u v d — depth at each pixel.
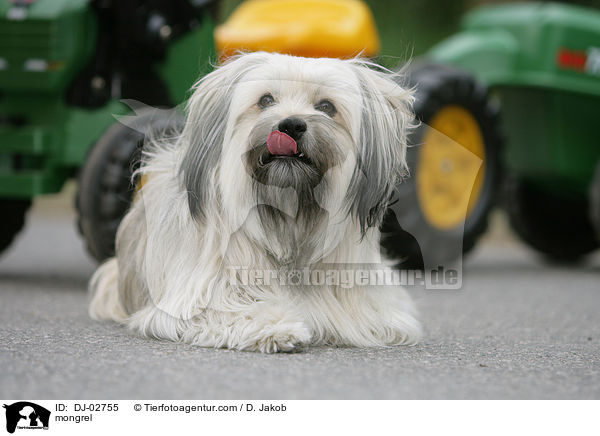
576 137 13.12
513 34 12.99
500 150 12.16
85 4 9.38
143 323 6.46
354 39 11.05
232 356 5.65
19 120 9.51
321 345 6.27
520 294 10.12
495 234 19.69
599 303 9.45
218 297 6.06
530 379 5.34
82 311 7.90
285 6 11.86
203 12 9.77
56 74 9.28
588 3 23.19
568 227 14.61
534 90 12.94
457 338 6.93
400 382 5.13
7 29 9.37
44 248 14.52
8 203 10.90
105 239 8.65
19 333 6.45
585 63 12.95
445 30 25.30
